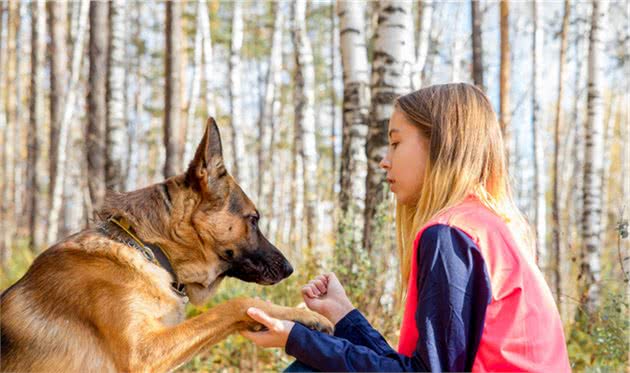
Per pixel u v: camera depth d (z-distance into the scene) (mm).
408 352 2381
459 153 2488
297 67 12953
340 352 2334
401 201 2707
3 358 2979
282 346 2508
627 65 17281
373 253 5996
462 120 2518
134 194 3416
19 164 25281
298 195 16875
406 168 2627
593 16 10391
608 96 24750
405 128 2645
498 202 2537
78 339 2951
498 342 2191
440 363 2168
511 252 2281
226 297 6285
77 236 3252
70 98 16781
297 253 8391
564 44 13836
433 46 16453
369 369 2279
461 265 2199
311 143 12617
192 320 2928
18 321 3037
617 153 24703
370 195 6523
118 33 11070
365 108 7742
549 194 22672
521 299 2223
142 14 25859
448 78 19766
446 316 2166
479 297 2191
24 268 9836
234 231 3525
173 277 3375
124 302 2990
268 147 21531
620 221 4898
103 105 10977
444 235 2244
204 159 3418
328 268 6328
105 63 11227
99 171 10844
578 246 11406
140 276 3102
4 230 15969
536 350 2205
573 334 6016
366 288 5816
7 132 22250
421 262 2266
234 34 15273
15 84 24094
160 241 3320
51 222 14469
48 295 3061
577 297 6453
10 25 22688
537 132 13820
